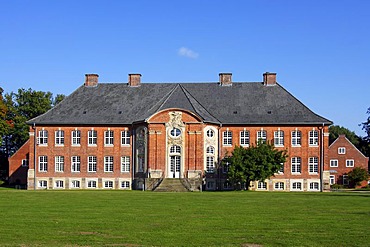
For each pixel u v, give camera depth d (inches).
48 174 3435.0
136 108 3447.3
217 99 3486.7
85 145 3417.8
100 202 1817.2
